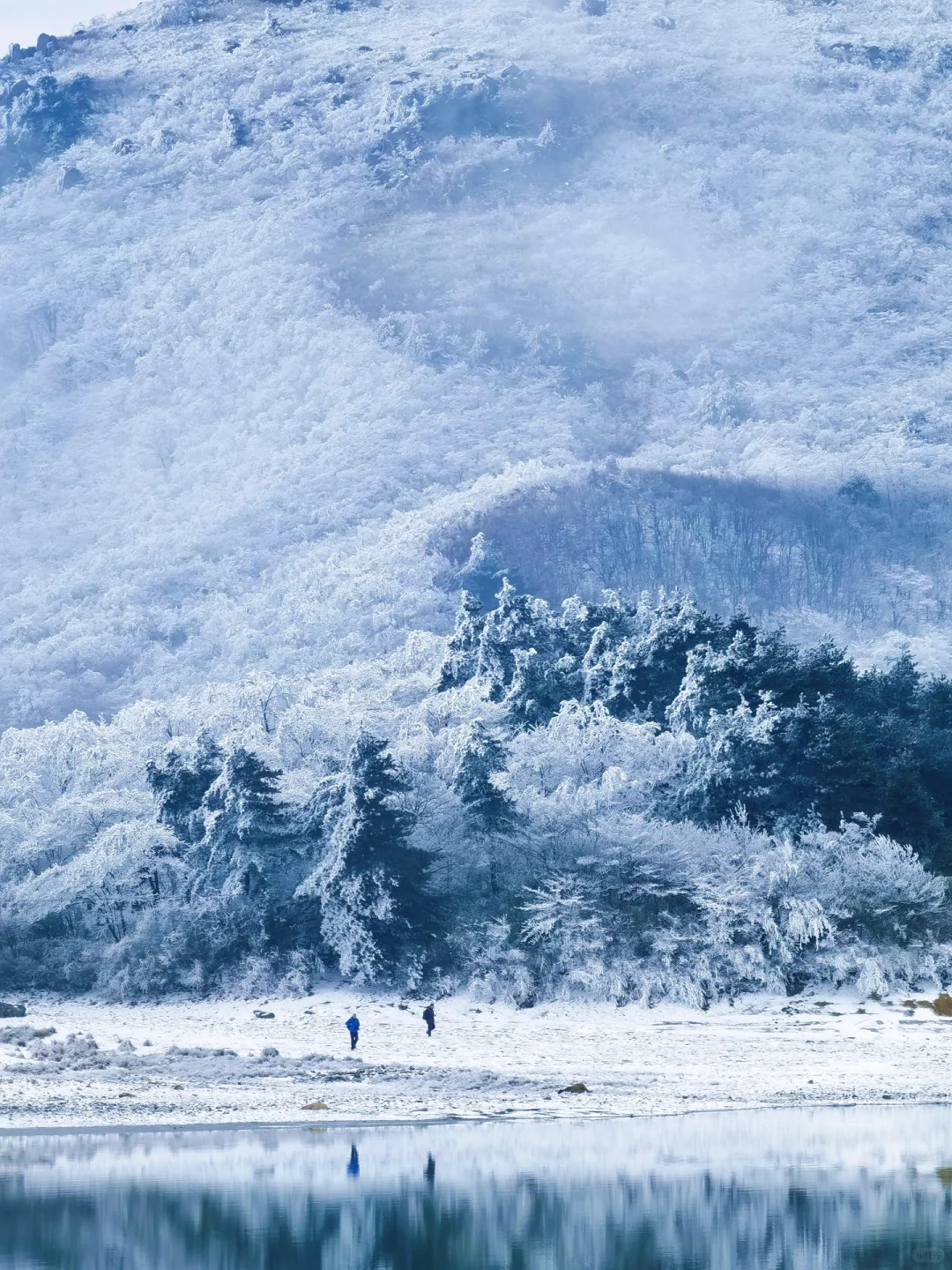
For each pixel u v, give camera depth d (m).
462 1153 40.66
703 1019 73.38
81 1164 38.88
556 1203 35.47
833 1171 38.56
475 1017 74.81
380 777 84.00
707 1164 39.47
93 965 86.56
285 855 86.75
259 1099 49.22
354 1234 33.03
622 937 78.94
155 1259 31.06
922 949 79.25
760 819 87.31
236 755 86.69
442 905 83.25
